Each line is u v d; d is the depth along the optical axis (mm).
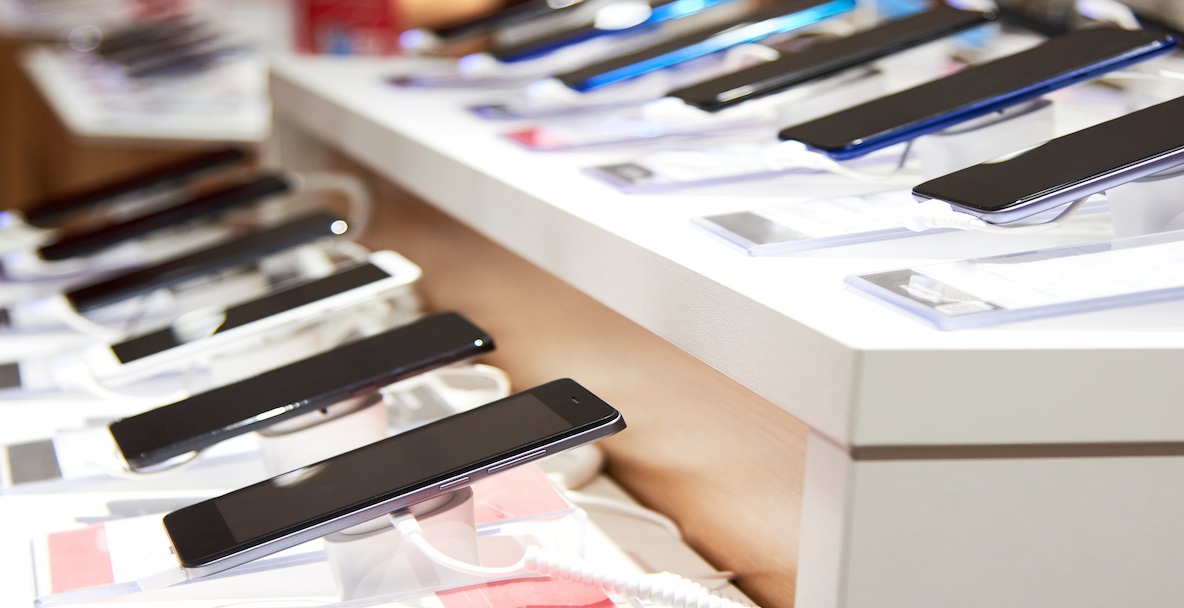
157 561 704
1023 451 601
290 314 953
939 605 621
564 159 1058
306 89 1503
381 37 1740
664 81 1359
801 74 999
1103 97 1053
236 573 732
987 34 1301
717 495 823
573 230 857
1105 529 622
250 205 1411
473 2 1849
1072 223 788
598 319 985
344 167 1695
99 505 841
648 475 930
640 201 893
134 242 1363
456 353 828
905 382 569
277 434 812
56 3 3896
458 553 689
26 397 1053
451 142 1130
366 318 1218
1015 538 616
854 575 609
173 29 2965
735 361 670
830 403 586
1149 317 608
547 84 1208
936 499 602
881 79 1074
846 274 693
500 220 984
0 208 3561
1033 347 575
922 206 708
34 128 3404
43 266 1384
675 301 730
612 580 645
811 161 816
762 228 778
